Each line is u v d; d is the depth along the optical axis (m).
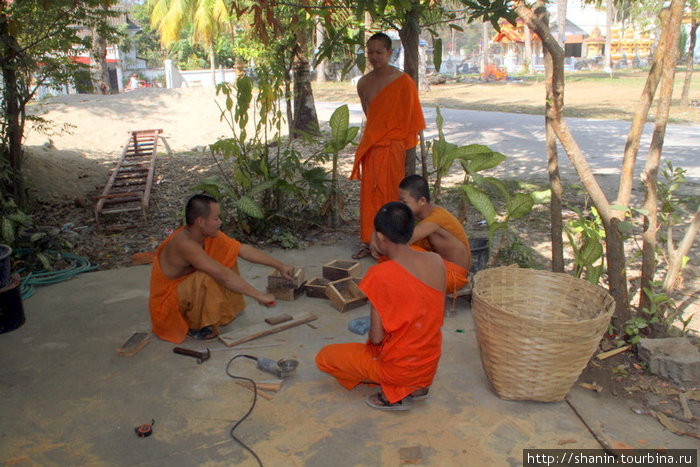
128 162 11.48
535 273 3.85
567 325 3.08
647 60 54.38
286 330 4.34
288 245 6.18
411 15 5.50
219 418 3.29
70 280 5.43
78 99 15.75
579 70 47.72
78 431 3.18
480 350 3.49
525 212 4.36
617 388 3.58
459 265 4.41
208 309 4.12
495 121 17.84
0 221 5.70
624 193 3.98
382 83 5.42
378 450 3.01
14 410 3.37
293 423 3.24
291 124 13.37
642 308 4.05
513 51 51.84
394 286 3.05
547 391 3.34
